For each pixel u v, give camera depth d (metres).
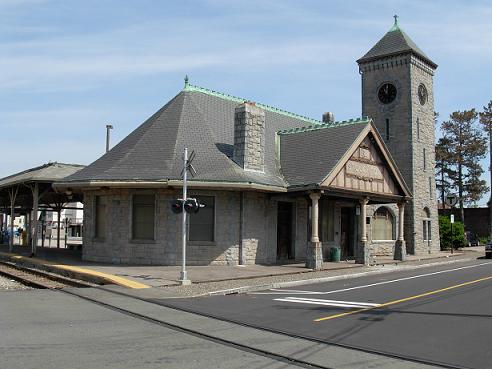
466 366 7.23
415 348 8.26
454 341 8.76
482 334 9.30
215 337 8.98
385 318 10.93
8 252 29.78
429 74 40.12
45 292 14.88
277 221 24.77
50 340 8.62
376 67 39.09
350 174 24.34
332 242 27.62
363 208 25.50
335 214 27.97
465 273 22.02
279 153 26.20
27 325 9.91
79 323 10.16
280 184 22.77
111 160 23.45
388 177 27.48
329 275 19.88
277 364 7.28
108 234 22.86
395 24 39.88
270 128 28.22
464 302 13.24
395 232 36.19
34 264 23.03
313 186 21.89
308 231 26.02
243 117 22.88
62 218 69.88
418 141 37.97
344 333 9.40
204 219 22.11
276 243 24.31
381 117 38.62
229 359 7.51
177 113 24.78
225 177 21.28
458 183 62.62
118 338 8.82
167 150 22.58
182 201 16.47
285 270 20.77
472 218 62.22
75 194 29.50
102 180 21.20
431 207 39.25
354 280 19.22
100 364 7.12
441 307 12.43
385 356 7.77
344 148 23.75
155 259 21.83
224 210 22.28
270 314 11.41
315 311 11.84
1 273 21.83
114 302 12.80
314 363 7.36
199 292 14.62
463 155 62.50
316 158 24.14
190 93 26.23
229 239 22.30
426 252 38.06
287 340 8.82
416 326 10.05
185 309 11.93
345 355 7.82
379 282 18.39
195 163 22.08
